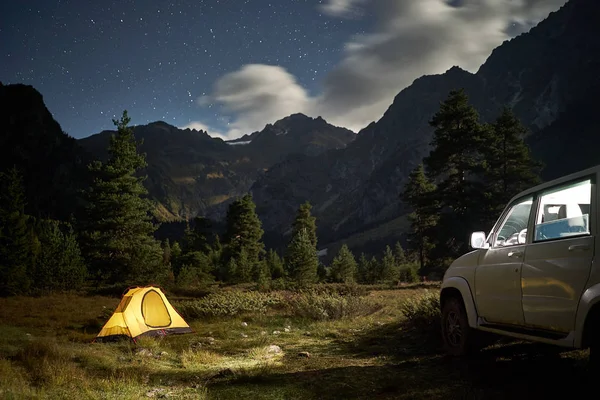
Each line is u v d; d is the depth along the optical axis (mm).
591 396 3756
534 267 4527
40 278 26828
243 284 49938
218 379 6098
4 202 27047
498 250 5398
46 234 33062
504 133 45094
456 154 40812
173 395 5312
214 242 92438
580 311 3777
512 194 43188
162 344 9477
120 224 34188
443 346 7043
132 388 5570
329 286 20938
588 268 3768
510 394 4207
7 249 25688
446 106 41219
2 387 5301
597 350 3625
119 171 35031
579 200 4707
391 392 4902
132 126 36656
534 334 4484
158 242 36250
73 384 5719
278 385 5578
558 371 4789
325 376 5906
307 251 52594
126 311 10445
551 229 4578
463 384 4812
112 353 8453
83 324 13438
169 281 35969
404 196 65812
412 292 22375
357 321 12297
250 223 73625
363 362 6852
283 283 40125
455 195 39750
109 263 33344
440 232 39844
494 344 6645
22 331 11320
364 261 74938
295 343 9531
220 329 11414
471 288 5852
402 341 8578
